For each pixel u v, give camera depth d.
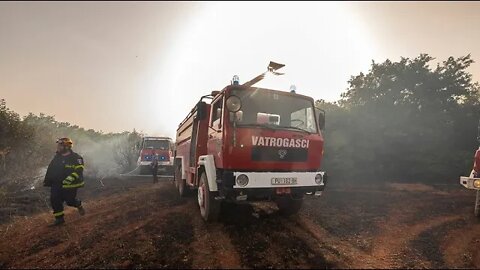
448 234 4.64
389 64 13.41
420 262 3.54
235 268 3.29
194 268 3.30
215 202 5.03
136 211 6.15
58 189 5.17
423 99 12.45
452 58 12.62
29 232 4.69
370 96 13.35
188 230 4.70
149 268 3.31
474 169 5.68
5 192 7.48
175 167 10.07
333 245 4.07
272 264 3.40
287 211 5.65
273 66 5.33
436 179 11.48
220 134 4.76
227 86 5.00
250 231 4.64
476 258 3.68
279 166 4.80
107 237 4.39
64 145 5.32
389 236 4.51
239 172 4.43
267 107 5.31
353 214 5.86
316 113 5.79
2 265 3.47
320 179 4.96
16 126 9.84
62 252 3.83
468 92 12.70
